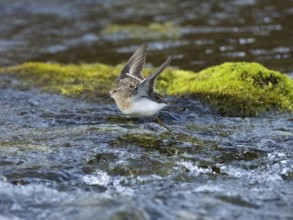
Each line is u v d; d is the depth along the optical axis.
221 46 21.48
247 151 12.23
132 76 13.31
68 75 18.38
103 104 15.84
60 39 23.50
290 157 12.07
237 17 25.11
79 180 11.16
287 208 10.11
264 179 11.34
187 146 12.36
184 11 26.53
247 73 15.70
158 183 11.11
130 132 13.03
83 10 27.36
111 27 24.83
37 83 17.86
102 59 20.86
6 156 11.96
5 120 14.64
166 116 14.34
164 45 22.11
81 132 13.26
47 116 14.81
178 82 16.50
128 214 9.44
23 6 27.59
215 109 14.84
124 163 11.66
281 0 26.95
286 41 21.56
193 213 9.73
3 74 18.70
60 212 9.75
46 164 11.63
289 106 14.87
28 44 22.88
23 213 9.85
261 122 14.19
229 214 9.80
